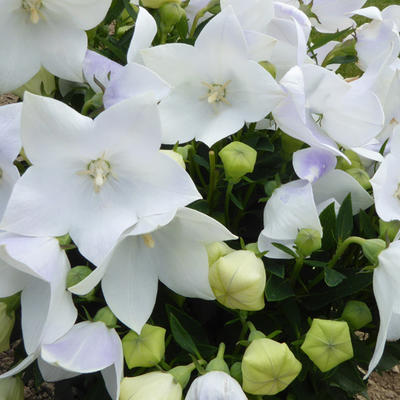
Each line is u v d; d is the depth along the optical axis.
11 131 0.22
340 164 0.27
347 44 0.31
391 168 0.25
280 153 0.27
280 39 0.28
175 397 0.21
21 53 0.26
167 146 0.28
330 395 0.28
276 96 0.24
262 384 0.21
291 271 0.26
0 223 0.20
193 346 0.23
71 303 0.21
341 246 0.24
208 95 0.26
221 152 0.24
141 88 0.23
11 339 0.29
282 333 0.27
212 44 0.24
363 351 0.25
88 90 0.26
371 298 0.28
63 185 0.22
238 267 0.21
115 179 0.23
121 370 0.21
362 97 0.26
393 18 0.33
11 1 0.25
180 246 0.22
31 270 0.19
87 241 0.21
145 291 0.22
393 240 0.24
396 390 0.48
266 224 0.24
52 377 0.24
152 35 0.25
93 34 0.29
